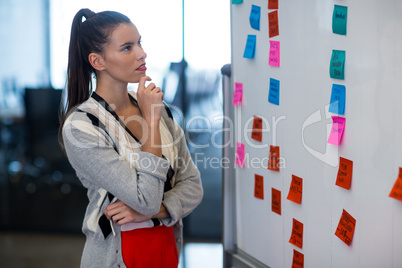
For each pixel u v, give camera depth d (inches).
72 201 171.8
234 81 77.5
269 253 70.6
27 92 165.9
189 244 160.9
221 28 149.6
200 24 149.9
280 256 67.8
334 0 53.5
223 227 81.0
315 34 57.1
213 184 161.3
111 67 60.2
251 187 74.7
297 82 61.1
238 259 78.4
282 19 63.6
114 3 150.9
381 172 47.9
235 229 80.7
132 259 60.0
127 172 57.4
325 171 56.8
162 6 149.6
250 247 76.1
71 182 171.2
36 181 172.2
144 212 57.4
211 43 150.2
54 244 163.2
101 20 60.0
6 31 162.4
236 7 75.6
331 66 53.8
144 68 61.4
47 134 168.7
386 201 47.7
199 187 66.7
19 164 171.5
